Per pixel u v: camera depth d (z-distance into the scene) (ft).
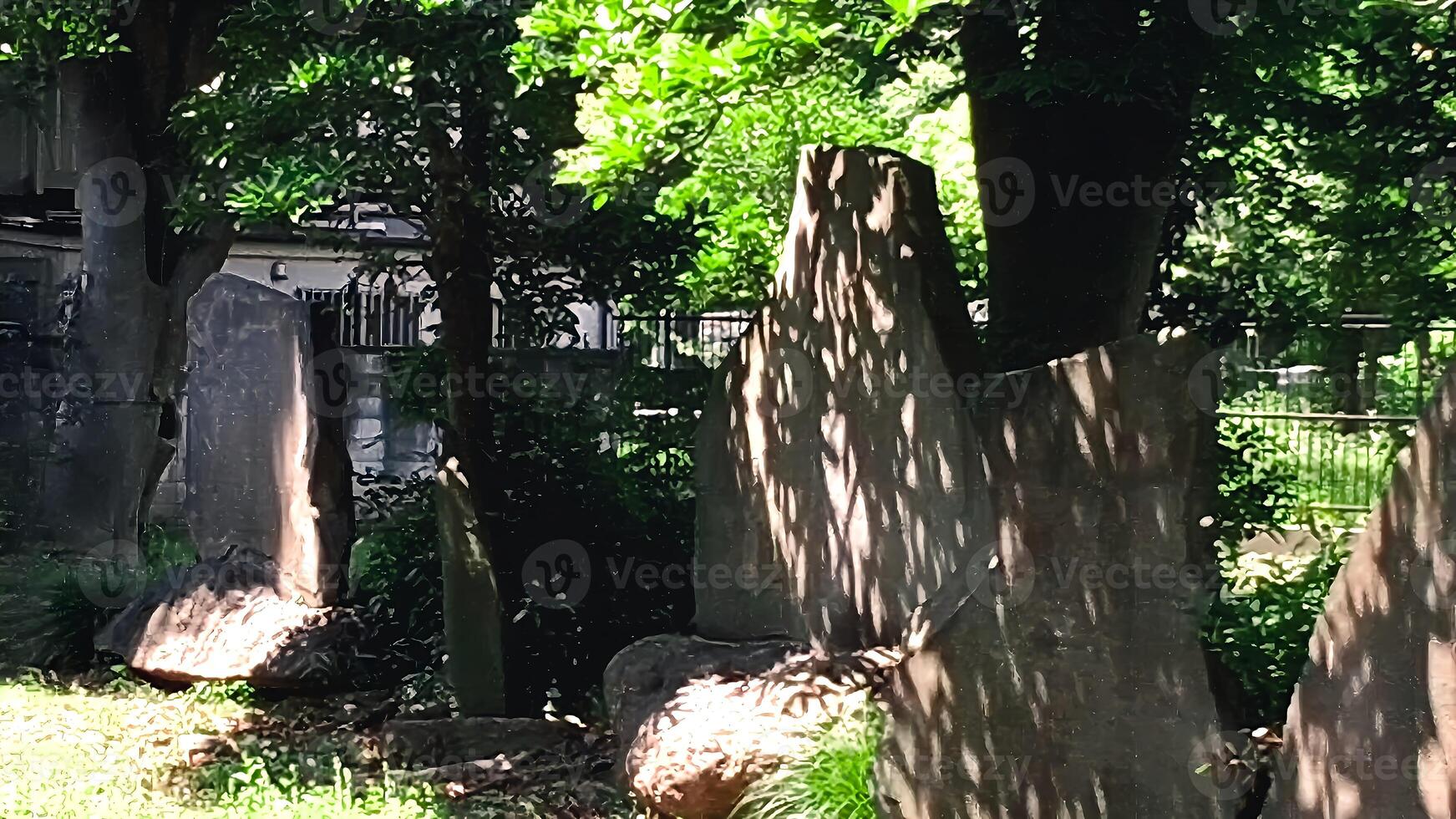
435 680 30.22
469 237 31.09
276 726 29.96
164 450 46.60
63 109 57.72
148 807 24.53
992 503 19.06
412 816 23.89
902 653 23.03
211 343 36.60
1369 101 27.58
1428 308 29.76
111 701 32.17
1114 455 18.17
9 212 58.95
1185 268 31.48
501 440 32.48
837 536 25.54
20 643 36.58
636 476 33.45
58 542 45.88
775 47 21.26
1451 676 14.33
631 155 22.06
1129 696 18.13
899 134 42.91
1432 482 14.60
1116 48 23.71
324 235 32.58
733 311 41.37
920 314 24.22
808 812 20.03
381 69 27.71
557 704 29.81
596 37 21.84
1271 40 24.61
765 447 26.84
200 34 45.24
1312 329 32.73
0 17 41.22
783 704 22.61
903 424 24.36
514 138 30.53
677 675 24.88
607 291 34.32
